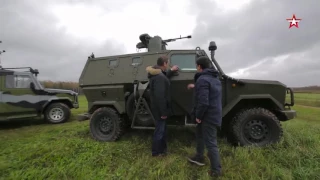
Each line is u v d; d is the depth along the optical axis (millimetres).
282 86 3559
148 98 3709
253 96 3428
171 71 3461
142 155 3141
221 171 2512
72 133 4562
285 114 3475
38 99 6293
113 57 4203
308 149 3145
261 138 3352
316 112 10875
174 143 3633
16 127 5836
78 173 2666
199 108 2416
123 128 3943
